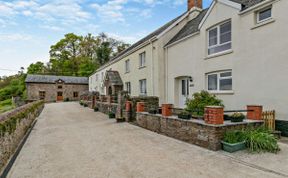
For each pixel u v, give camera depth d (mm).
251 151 6184
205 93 10656
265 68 8898
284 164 5168
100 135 9430
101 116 16719
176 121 8375
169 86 16297
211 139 6594
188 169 5141
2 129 5715
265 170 4891
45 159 6285
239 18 10211
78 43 61094
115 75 24234
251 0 10023
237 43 10359
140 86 19469
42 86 43688
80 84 47031
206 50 12625
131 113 13383
